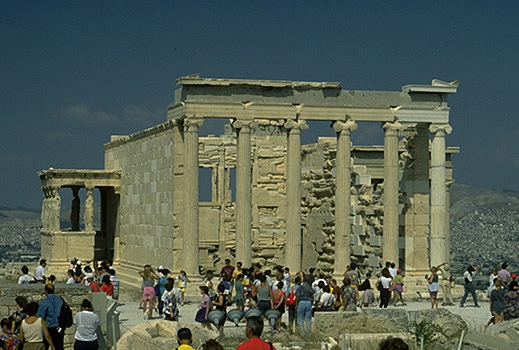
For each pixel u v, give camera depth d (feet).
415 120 190.80
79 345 99.76
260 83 180.86
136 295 189.37
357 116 187.52
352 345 114.32
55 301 100.94
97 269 164.55
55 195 234.79
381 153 232.12
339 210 186.50
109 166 245.24
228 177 235.20
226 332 128.98
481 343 112.78
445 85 191.72
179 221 183.83
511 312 129.49
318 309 138.51
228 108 180.04
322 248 217.77
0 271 246.06
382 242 192.85
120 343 109.40
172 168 185.78
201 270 227.61
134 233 216.13
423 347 111.34
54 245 231.09
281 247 230.89
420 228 196.95
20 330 93.91
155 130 198.49
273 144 231.91
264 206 230.48
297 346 121.19
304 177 227.61
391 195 188.44
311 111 184.96
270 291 136.15
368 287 151.43
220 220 229.86
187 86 178.50
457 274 356.18
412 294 184.34
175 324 118.52
